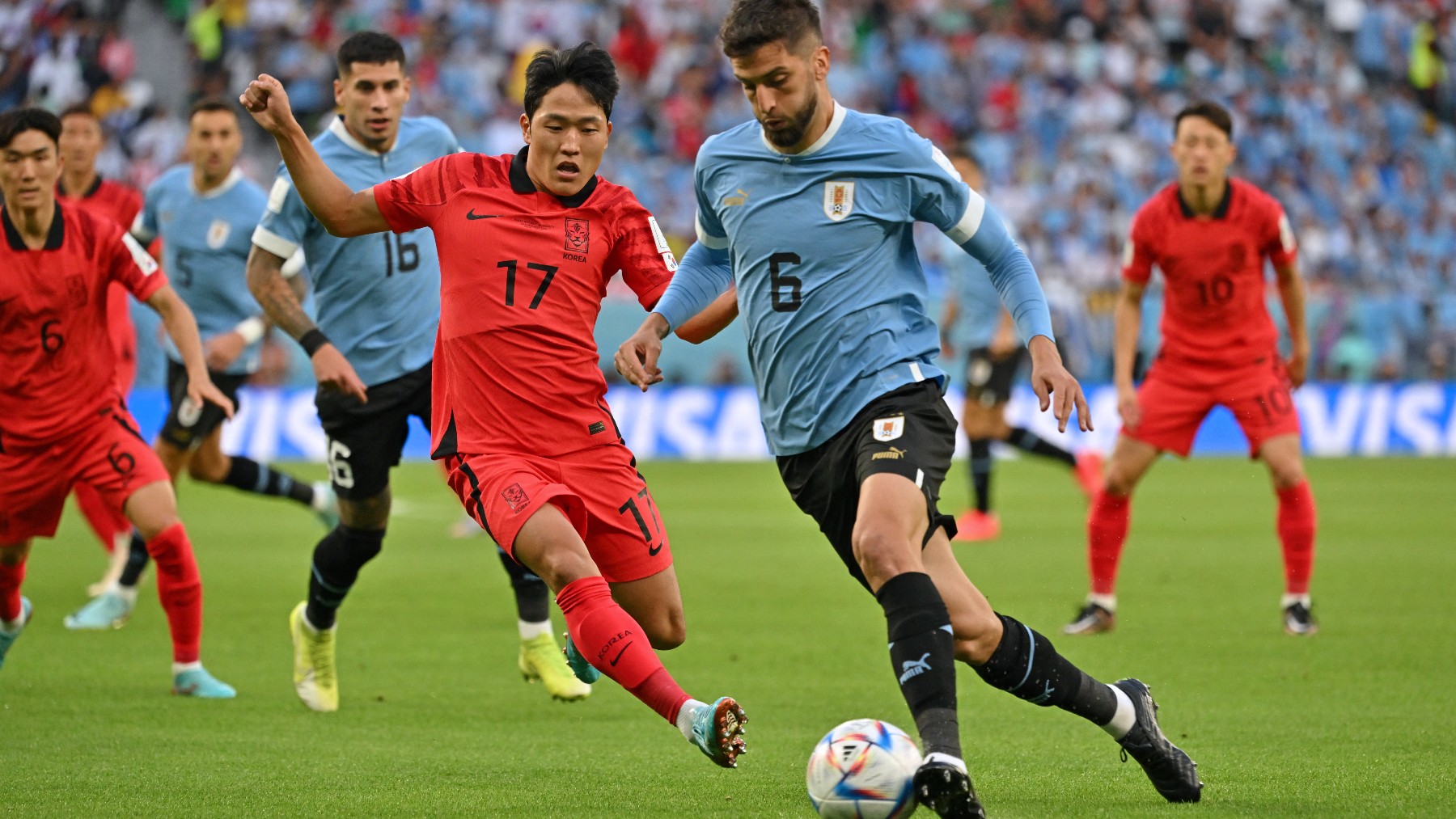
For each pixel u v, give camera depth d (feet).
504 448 54.49
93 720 66.33
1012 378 142.72
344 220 54.44
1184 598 107.14
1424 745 60.08
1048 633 92.53
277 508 181.88
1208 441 244.01
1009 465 242.58
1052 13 323.37
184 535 71.20
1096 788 53.47
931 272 251.39
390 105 75.10
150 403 199.62
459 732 64.75
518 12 304.71
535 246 54.85
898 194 51.62
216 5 295.69
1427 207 305.12
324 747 61.21
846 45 315.99
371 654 85.46
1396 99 325.42
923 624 45.70
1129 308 97.04
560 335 54.90
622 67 301.84
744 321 53.78
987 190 289.53
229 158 103.50
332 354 68.13
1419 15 336.08
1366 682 74.95
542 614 72.28
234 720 67.00
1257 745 60.34
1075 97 310.86
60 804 50.80
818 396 51.57
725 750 45.88
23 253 66.64
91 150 107.76
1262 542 143.84
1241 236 93.15
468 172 55.47
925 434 50.06
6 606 70.49
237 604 104.06
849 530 52.06
